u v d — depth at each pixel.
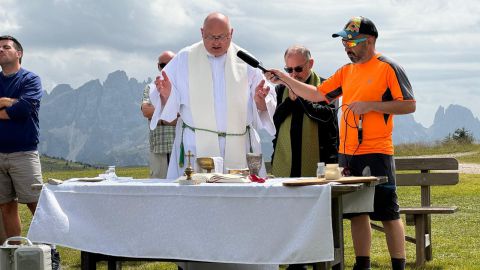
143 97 8.19
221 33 5.93
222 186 4.77
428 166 8.34
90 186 5.21
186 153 6.08
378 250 9.00
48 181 5.49
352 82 5.86
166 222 4.91
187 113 6.14
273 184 4.75
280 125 6.88
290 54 6.61
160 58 8.13
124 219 5.05
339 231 4.80
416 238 7.86
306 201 4.57
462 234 10.38
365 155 5.71
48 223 5.33
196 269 5.88
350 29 5.71
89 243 5.14
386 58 5.73
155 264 8.19
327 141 6.77
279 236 4.62
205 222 4.81
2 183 7.67
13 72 7.71
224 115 6.10
